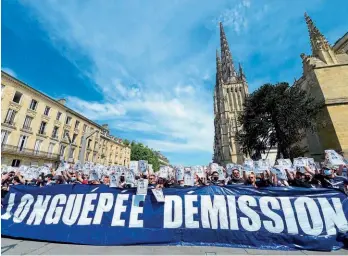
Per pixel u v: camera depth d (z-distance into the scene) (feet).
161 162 401.29
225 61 241.55
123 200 16.37
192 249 13.41
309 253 12.79
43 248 13.71
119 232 14.87
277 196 15.31
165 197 16.05
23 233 15.66
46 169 26.86
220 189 16.05
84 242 14.53
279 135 66.28
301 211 14.58
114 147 178.70
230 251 13.11
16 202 17.56
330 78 53.47
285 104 61.36
